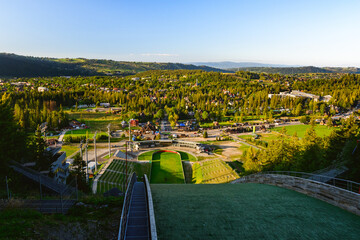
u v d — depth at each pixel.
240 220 25.62
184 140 164.50
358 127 71.56
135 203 29.44
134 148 144.00
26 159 54.75
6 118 48.22
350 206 28.80
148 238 19.86
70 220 26.27
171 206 29.47
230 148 146.62
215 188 40.88
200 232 22.70
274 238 21.94
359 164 51.62
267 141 159.88
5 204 27.86
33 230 21.88
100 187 77.44
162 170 111.69
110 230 26.12
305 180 36.69
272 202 31.92
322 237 22.12
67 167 68.94
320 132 180.38
